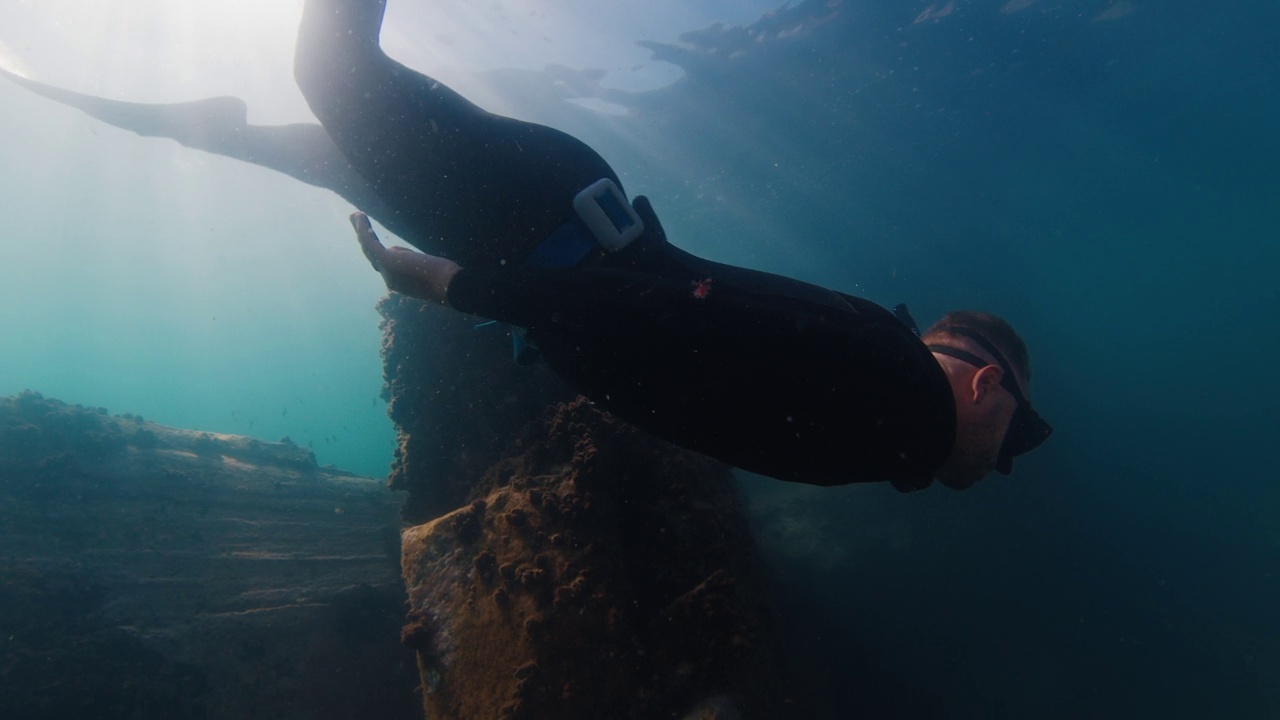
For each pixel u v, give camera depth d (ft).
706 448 3.62
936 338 4.24
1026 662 32.63
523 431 13.09
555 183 3.90
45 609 19.13
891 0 65.57
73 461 23.32
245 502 26.35
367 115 4.07
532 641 8.65
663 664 9.46
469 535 10.37
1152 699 33.55
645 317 3.17
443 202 4.15
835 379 3.20
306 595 22.88
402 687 21.97
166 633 19.98
